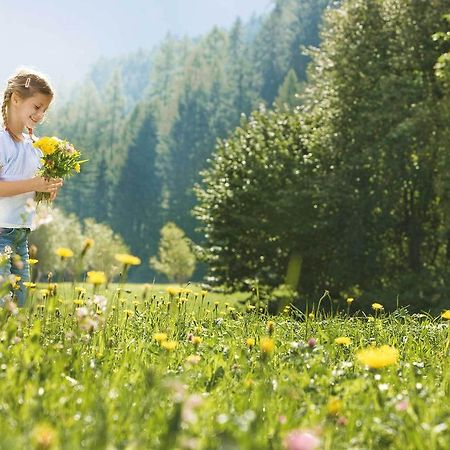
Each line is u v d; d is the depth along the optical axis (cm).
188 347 427
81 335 361
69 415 234
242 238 2702
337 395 293
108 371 327
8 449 170
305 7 13675
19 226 523
